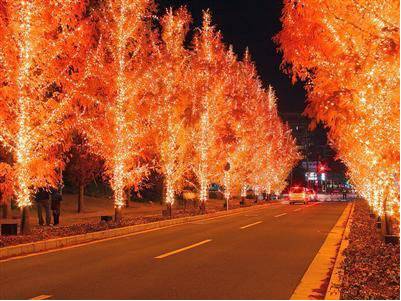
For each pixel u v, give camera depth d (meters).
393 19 6.78
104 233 16.86
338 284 8.41
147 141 22.31
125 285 8.79
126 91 19.94
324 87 7.69
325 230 19.48
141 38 20.62
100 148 20.25
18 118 14.46
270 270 10.45
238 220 25.06
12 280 9.21
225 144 31.66
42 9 14.56
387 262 10.25
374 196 17.72
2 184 15.33
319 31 7.62
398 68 6.71
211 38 29.61
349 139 10.75
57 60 15.43
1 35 14.24
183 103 25.25
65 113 15.41
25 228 14.85
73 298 7.78
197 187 36.69
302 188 47.00
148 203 38.50
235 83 33.19
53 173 15.39
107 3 20.09
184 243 15.04
